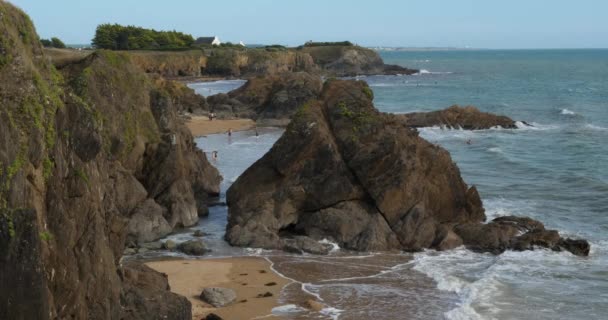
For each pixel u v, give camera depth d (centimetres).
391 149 4131
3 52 1881
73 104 2111
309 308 2969
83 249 2019
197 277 3375
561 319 2906
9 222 1625
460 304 3064
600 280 3431
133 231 3947
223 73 19450
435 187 4250
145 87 4859
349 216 4091
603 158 7300
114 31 19012
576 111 12188
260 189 4300
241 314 2888
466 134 9231
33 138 1845
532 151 7806
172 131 4844
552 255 3841
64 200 1989
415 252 3944
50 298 1791
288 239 3997
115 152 4169
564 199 5338
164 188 4466
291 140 4272
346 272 3525
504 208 5000
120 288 2238
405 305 3042
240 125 9719
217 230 4316
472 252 3950
